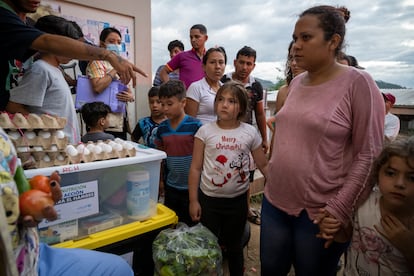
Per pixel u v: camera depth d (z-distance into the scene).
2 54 1.21
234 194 1.62
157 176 1.41
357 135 1.10
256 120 2.91
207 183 1.63
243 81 2.80
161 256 1.34
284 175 1.23
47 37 1.15
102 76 2.20
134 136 2.59
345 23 1.12
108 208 1.27
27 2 1.32
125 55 3.24
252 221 2.94
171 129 1.94
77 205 1.14
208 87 2.31
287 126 1.23
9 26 1.15
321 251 1.23
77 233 1.17
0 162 0.63
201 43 2.86
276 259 1.38
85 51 1.17
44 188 0.73
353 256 1.13
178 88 1.89
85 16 2.87
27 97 1.44
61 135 1.10
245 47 2.75
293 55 1.18
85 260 1.00
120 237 1.23
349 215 1.09
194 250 1.36
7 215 0.62
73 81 2.50
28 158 1.01
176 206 1.99
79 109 2.18
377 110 1.07
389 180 0.98
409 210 0.97
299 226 1.24
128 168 1.31
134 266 1.37
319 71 1.18
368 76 1.08
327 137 1.12
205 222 1.66
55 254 1.00
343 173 1.15
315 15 1.09
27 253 0.75
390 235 0.98
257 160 1.72
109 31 2.54
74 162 1.12
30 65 1.70
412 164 0.93
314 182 1.15
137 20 3.28
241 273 1.73
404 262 0.99
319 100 1.15
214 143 1.62
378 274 1.05
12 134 0.99
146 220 1.35
